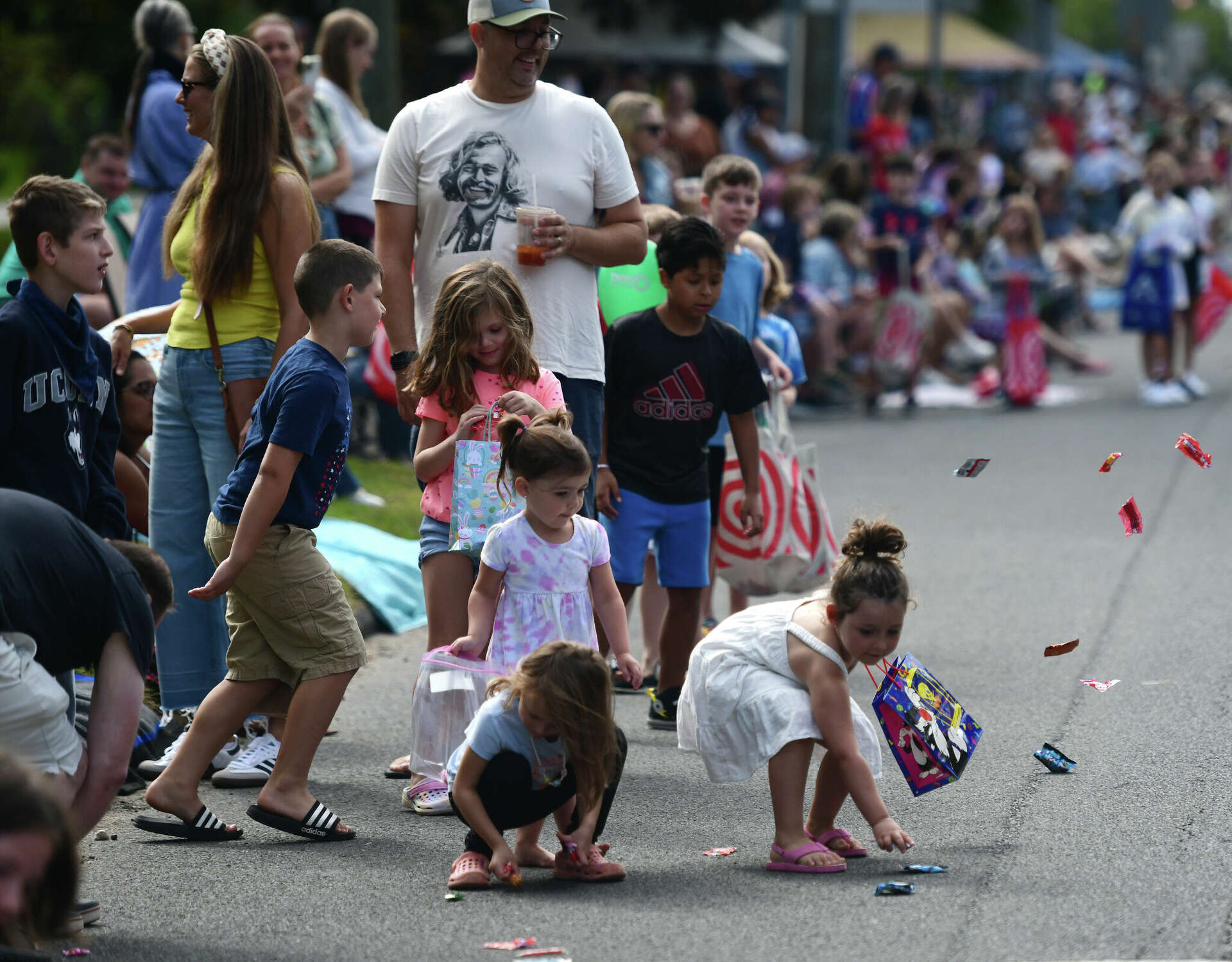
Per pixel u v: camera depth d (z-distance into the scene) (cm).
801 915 1333
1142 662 2203
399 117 1881
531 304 1842
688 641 2020
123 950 1295
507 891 1424
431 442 1733
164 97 2431
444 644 1741
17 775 897
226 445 1852
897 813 1625
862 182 5459
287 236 1805
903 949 1248
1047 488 3644
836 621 1452
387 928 1334
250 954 1282
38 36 9569
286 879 1470
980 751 1828
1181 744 1811
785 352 2369
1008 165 6769
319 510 1602
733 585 2231
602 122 1892
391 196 1881
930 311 4938
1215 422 4528
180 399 1861
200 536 1881
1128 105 14388
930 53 11581
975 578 2798
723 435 2220
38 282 1476
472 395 1700
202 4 7681
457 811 1438
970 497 3550
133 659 1280
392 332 1883
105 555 1273
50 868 924
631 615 2691
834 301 4972
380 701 2153
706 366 1997
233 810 1717
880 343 4903
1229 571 2791
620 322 2017
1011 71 13900
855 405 5006
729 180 2261
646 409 1992
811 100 8319
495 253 1848
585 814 1433
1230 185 11025
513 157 1850
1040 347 4997
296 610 1582
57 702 1219
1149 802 1606
